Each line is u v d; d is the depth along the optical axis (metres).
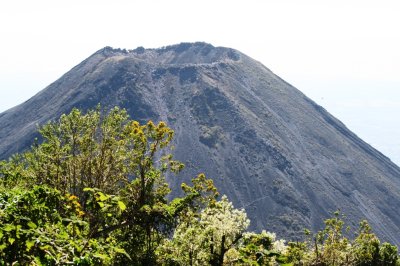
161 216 26.16
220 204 24.89
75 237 7.46
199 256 24.75
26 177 30.14
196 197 29.53
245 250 8.88
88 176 30.61
